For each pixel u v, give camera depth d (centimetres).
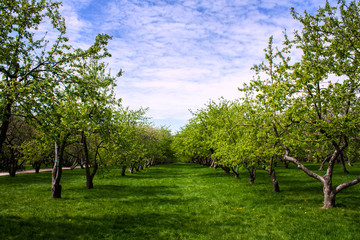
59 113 1222
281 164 5425
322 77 1401
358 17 1328
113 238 981
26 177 3438
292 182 2514
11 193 2005
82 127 1845
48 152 3578
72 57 1362
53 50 1314
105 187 2461
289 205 1497
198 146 3938
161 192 2172
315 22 1423
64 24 1355
